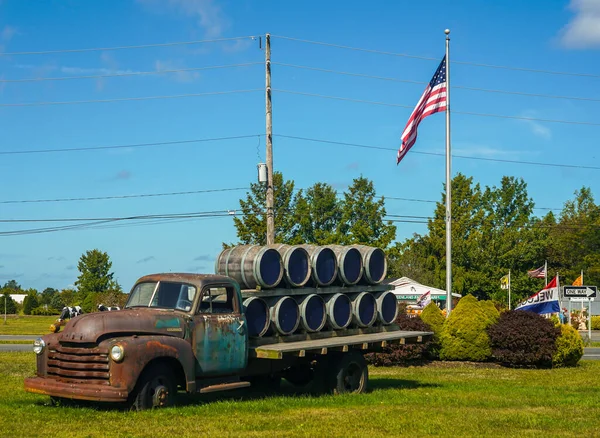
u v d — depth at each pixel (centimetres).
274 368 1387
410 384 1712
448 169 2588
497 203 8469
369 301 1543
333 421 1086
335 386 1430
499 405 1320
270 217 2661
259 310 1338
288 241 4672
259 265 1333
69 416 1074
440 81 2581
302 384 1558
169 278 1261
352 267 1512
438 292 5622
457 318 2303
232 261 1370
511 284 6594
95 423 1026
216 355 1228
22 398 1270
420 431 1020
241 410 1173
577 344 2284
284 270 1388
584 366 2327
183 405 1213
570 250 7106
